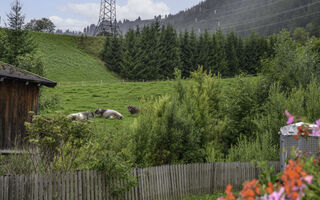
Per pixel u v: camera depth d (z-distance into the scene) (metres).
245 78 26.88
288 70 27.22
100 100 49.94
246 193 2.86
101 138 13.94
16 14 45.28
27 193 8.31
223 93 25.59
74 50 106.00
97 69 97.88
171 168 12.75
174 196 12.72
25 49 45.06
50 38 107.69
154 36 100.06
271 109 21.75
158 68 96.44
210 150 19.88
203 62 100.94
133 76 95.25
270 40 108.12
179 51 100.25
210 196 13.49
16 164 10.38
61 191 9.00
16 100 16.27
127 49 98.12
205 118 21.34
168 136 17.94
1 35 44.66
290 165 3.24
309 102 20.97
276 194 2.74
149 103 19.81
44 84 17.59
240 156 18.84
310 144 11.96
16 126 16.19
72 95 52.75
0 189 7.88
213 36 108.06
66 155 11.13
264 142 18.61
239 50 107.50
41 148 11.42
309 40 30.08
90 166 10.42
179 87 23.80
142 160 15.91
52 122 11.65
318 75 26.69
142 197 11.34
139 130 16.64
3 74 15.05
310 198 2.76
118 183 10.54
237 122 24.12
